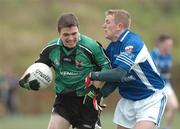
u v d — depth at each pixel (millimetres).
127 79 22281
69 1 89375
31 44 80312
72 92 22406
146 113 22250
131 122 22891
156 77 22547
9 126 46344
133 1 93375
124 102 22984
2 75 64875
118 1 92188
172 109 35812
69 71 22266
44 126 45312
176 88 77562
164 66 36781
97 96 22250
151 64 22312
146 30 87188
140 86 22422
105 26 22578
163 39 36719
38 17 86125
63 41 21875
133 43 21844
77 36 21719
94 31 81562
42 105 72812
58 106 22703
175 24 90062
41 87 22297
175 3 96125
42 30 83438
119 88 22891
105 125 44312
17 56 78625
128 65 21500
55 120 22516
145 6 93438
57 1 89125
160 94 22578
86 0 90312
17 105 69562
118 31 22344
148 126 22000
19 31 82500
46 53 22422
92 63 22328
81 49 22047
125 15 22359
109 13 22531
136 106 22547
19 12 86938
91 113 22641
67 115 22594
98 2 90500
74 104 22578
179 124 45500
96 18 84875
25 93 72562
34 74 22109
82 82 22344
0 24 83812
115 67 21938
